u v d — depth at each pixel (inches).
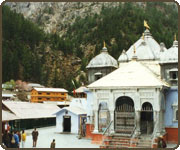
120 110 1341.0
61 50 7140.8
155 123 1219.2
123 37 7032.5
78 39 7869.1
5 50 5895.7
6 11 6806.1
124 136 1245.1
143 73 1330.0
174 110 1370.6
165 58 1449.3
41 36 7126.0
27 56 6254.9
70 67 6914.4
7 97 3912.4
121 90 1306.6
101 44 7135.8
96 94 1359.5
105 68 1662.2
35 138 1259.2
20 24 6781.5
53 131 1931.6
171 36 6934.1
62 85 6466.5
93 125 1491.1
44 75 6456.7
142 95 1269.7
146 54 1686.8
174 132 1343.5
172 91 1389.0
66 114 1808.6
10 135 1110.4
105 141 1218.6
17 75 5920.3
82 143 1350.9
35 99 4665.4
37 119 2206.0
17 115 1898.4
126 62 1786.4
